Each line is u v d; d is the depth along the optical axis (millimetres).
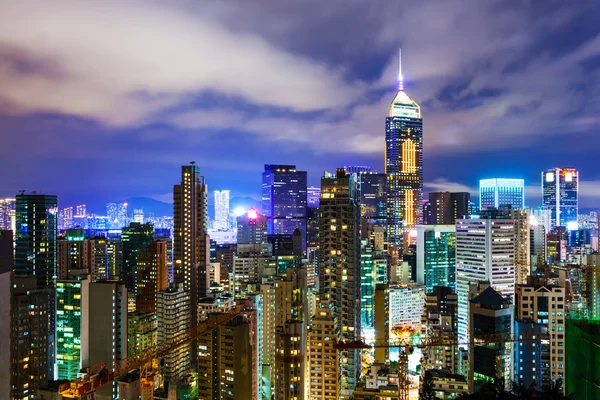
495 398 108438
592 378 113625
